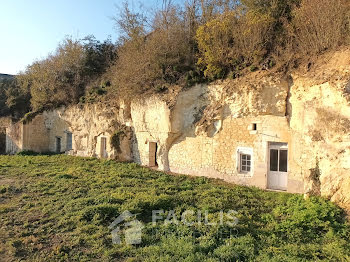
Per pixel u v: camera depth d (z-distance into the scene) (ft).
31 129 73.87
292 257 17.20
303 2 33.37
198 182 37.04
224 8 44.45
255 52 35.55
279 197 29.22
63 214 24.44
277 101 33.35
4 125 80.64
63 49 73.72
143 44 52.08
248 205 27.04
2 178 38.04
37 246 19.22
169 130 43.96
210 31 40.37
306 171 29.78
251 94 34.94
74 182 34.60
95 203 26.48
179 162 44.01
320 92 28.58
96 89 64.34
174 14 48.83
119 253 18.33
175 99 43.29
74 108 67.10
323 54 30.40
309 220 22.06
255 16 36.45
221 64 39.27
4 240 19.99
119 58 60.64
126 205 25.03
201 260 16.85
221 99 38.63
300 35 33.30
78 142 66.03
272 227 21.72
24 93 85.25
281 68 33.32
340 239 19.51
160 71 46.68
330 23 30.01
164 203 26.27
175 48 45.44
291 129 32.32
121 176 39.42
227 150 38.06
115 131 54.65
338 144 26.27
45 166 48.16
